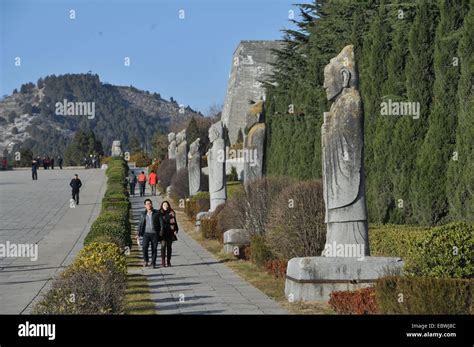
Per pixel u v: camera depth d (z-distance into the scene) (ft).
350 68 48.47
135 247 93.71
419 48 71.67
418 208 69.00
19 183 204.23
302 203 59.67
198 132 246.88
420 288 36.86
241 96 245.45
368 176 78.84
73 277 41.86
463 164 64.28
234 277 64.08
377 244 58.39
